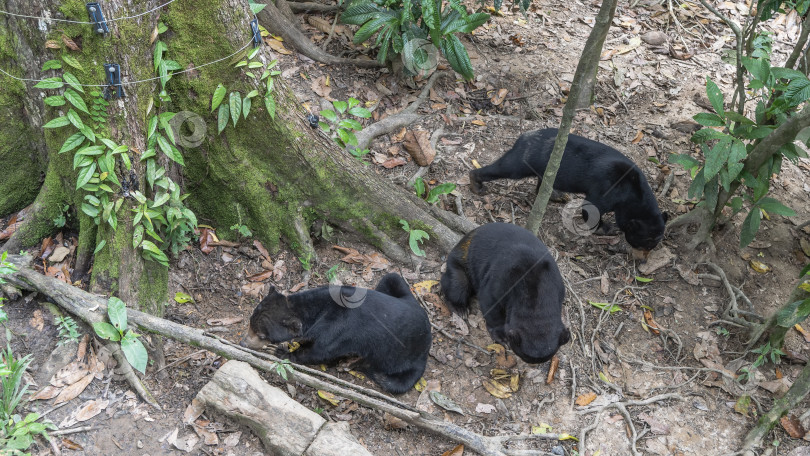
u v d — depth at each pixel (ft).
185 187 14.90
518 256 13.38
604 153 16.66
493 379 13.70
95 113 12.23
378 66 20.74
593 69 20.68
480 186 17.99
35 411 11.19
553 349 12.62
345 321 12.86
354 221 15.72
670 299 16.01
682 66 23.71
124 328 11.67
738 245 17.62
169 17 12.78
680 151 20.02
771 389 14.15
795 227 18.16
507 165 17.35
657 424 13.21
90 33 11.71
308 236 15.40
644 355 14.71
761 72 15.08
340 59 20.47
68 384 11.64
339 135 16.03
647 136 20.44
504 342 13.43
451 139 19.42
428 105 20.27
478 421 12.87
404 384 13.12
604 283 16.21
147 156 12.78
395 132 19.12
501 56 22.71
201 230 15.08
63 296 12.28
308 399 12.67
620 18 25.82
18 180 14.37
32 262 13.58
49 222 13.88
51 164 13.39
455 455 11.99
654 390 13.93
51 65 11.96
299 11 22.38
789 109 15.70
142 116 12.80
